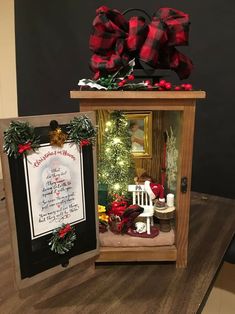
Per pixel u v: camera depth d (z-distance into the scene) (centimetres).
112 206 73
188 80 109
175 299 61
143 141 83
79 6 120
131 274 68
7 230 85
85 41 121
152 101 62
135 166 86
